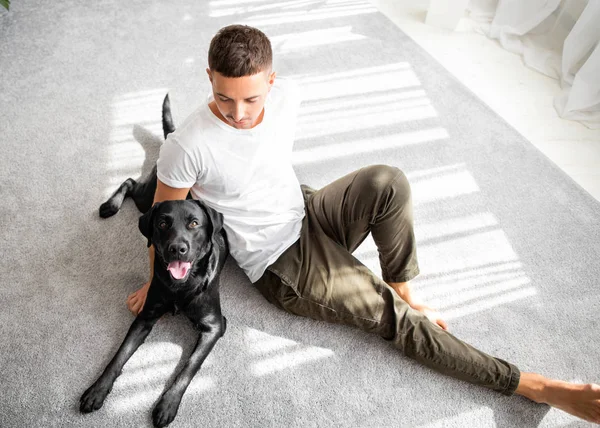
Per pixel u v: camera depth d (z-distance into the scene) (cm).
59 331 177
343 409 164
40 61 283
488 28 327
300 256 168
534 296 197
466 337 184
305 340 181
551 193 235
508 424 164
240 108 133
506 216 224
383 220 162
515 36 316
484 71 299
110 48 295
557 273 205
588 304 196
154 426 155
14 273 191
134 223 211
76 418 157
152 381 167
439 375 174
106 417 157
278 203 163
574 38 270
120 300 187
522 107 278
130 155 236
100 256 199
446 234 216
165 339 178
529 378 162
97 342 175
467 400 168
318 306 168
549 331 187
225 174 148
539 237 217
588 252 213
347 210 166
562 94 279
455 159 246
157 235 150
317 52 301
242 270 200
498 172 242
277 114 153
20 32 303
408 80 287
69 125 248
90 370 168
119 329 179
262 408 163
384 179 156
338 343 181
